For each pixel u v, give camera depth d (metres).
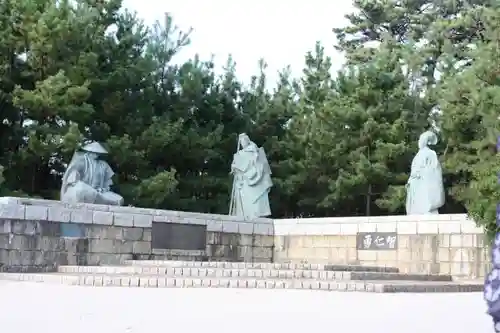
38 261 19.94
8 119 27.91
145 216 22.86
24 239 19.67
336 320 9.88
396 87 31.98
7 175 27.61
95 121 29.75
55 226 20.44
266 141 34.44
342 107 31.52
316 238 25.89
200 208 31.75
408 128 31.88
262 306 11.74
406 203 27.62
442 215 23.14
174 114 32.19
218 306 11.66
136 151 29.05
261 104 35.16
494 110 24.97
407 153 30.91
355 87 32.69
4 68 26.31
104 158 28.80
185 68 33.00
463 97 29.19
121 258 22.06
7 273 18.45
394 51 35.44
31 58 26.91
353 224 25.11
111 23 30.67
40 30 25.70
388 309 11.59
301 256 26.12
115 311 10.67
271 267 20.19
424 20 46.00
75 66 26.94
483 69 26.97
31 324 9.03
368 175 30.41
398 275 19.69
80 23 27.47
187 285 16.09
